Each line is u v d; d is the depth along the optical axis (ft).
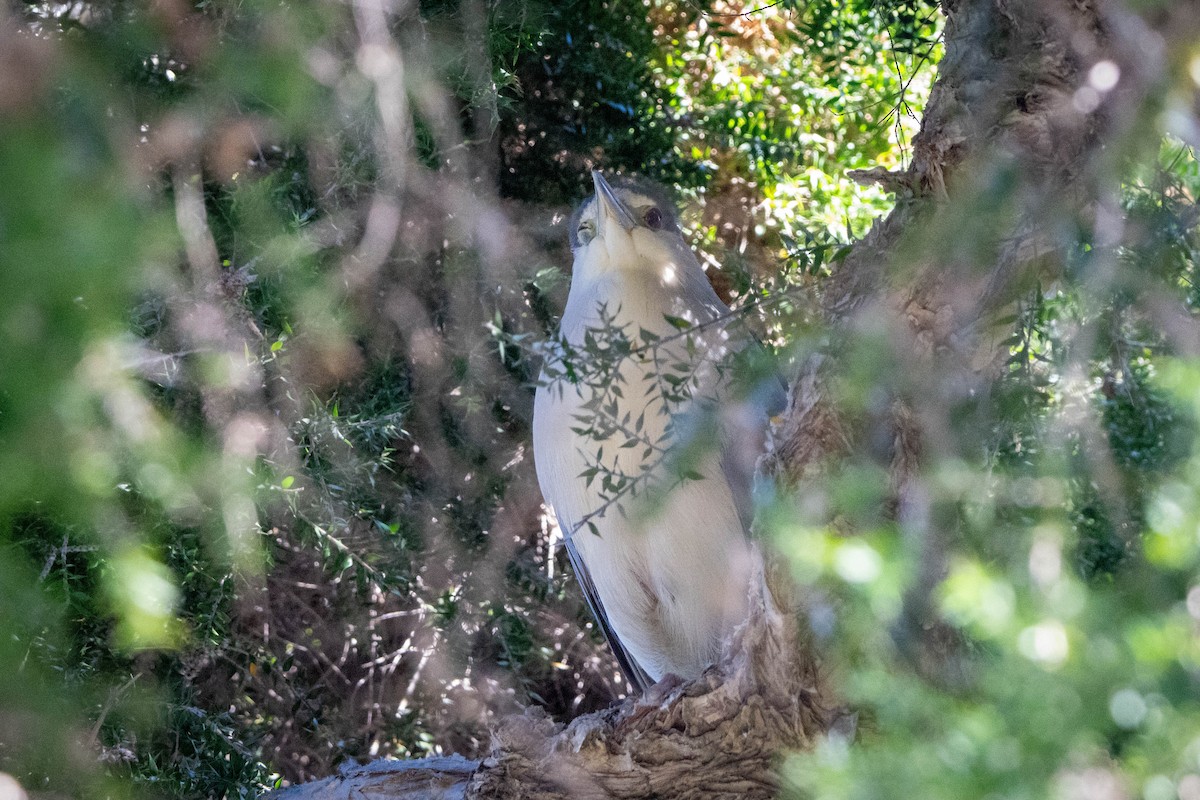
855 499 17.47
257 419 24.80
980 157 19.52
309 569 38.73
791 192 41.27
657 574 29.43
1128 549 17.25
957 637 18.54
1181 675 10.65
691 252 32.53
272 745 37.04
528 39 30.76
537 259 37.60
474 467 36.94
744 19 43.88
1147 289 18.03
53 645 23.86
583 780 23.85
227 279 21.08
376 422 32.35
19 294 9.53
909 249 18.37
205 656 31.09
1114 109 18.35
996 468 19.15
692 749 23.22
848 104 36.88
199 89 15.07
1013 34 20.03
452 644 36.73
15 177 9.34
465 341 34.76
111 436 12.03
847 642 19.52
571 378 21.68
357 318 32.53
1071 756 10.90
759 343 21.04
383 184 24.70
